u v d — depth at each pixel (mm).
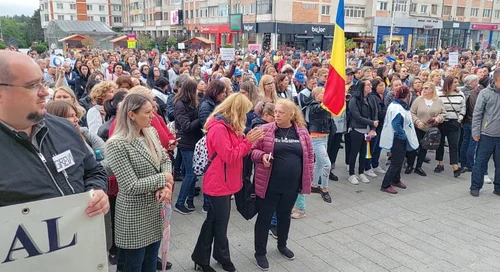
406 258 4273
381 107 6980
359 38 41125
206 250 3824
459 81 9336
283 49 35156
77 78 9867
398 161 6176
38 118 1908
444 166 7855
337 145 6949
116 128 3025
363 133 6535
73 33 47312
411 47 46656
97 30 49094
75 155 2189
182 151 5219
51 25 50688
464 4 50688
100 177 2416
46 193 1949
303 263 4160
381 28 44406
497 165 6121
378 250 4441
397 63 11680
